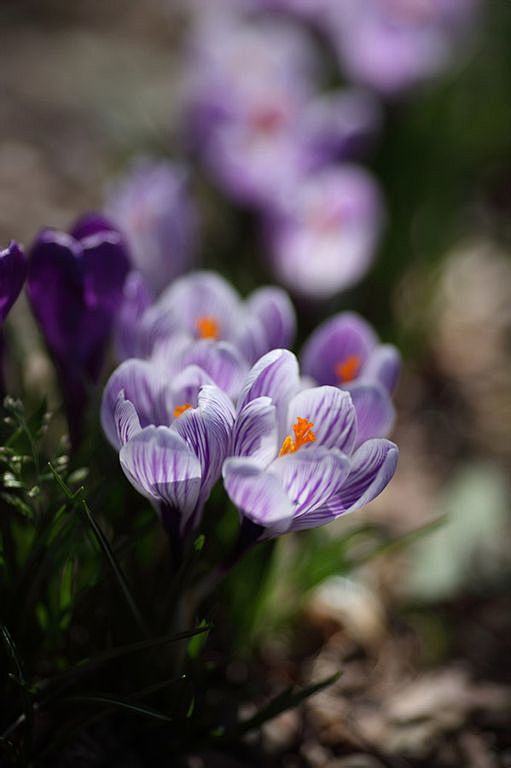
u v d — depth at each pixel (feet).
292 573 2.23
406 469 2.81
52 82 4.44
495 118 3.59
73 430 1.98
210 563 2.07
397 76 3.17
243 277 2.85
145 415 1.83
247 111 2.87
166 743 2.02
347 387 1.85
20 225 3.40
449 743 2.16
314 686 1.93
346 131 2.76
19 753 1.88
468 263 3.63
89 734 2.02
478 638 2.37
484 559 2.52
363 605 2.33
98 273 1.90
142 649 1.92
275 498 1.72
